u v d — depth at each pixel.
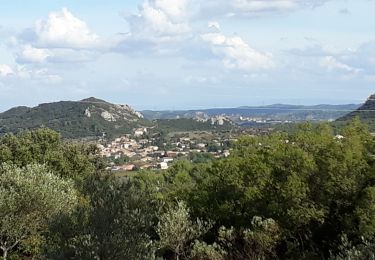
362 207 23.20
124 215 14.73
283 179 28.25
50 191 24.92
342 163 25.83
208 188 34.81
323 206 25.92
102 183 16.47
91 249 13.66
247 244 22.72
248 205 30.14
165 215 24.27
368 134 29.95
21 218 24.84
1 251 28.80
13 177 25.59
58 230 15.06
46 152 45.72
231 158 34.12
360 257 11.44
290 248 23.95
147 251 14.73
